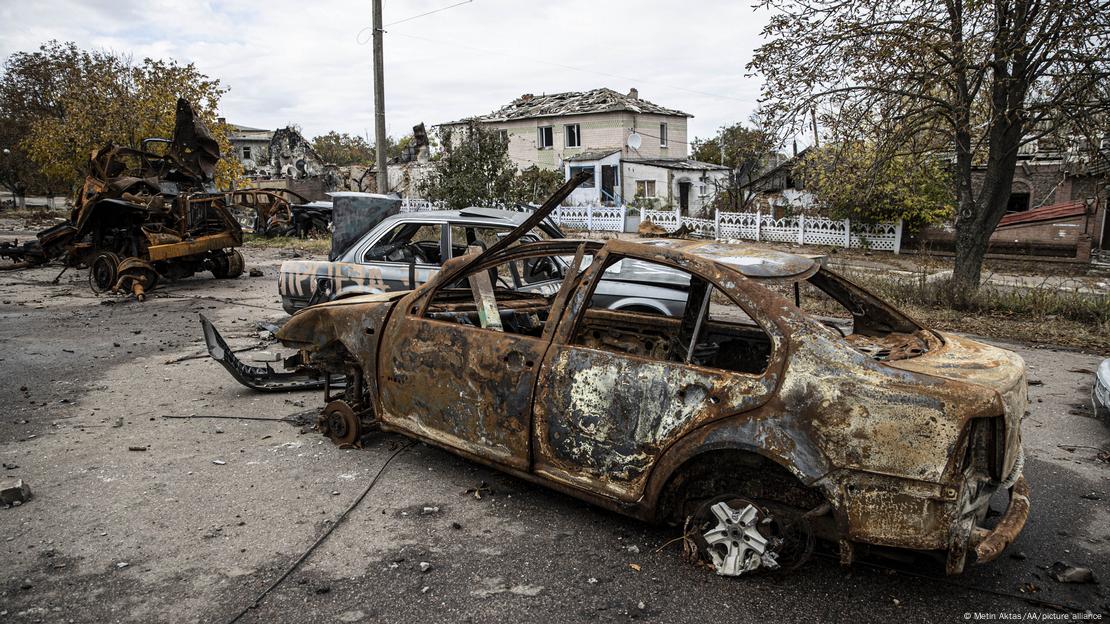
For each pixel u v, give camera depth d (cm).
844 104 1248
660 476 330
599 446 350
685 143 4269
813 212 2527
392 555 346
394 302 461
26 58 4344
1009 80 1145
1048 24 1071
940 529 278
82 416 561
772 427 299
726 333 432
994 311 1102
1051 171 2405
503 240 408
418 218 767
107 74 2889
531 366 374
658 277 686
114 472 445
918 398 278
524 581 324
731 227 2681
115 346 823
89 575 324
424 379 425
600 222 2900
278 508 397
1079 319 1046
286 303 810
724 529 322
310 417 556
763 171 3098
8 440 504
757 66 1267
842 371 291
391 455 478
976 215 1282
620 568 336
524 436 379
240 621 291
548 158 4006
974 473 284
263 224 2484
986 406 273
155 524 375
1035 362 788
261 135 5734
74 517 382
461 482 435
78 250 1324
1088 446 515
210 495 412
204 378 684
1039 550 360
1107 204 1802
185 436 514
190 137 1415
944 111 1238
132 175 1390
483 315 418
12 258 1512
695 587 320
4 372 700
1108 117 1124
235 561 338
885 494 283
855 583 324
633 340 490
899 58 1141
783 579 325
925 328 390
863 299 399
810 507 311
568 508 400
